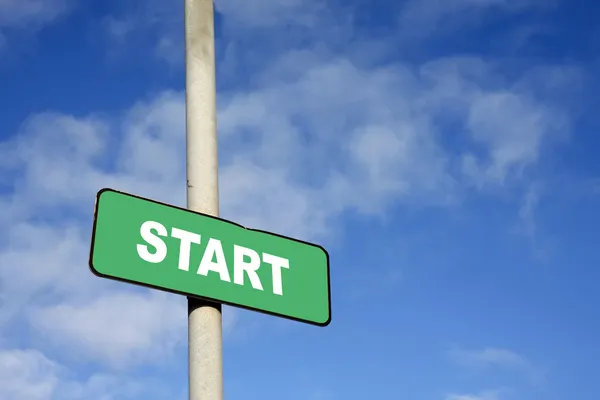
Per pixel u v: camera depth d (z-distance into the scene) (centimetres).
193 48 410
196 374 353
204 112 399
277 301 378
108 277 341
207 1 421
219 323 362
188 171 390
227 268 369
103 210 349
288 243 391
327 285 397
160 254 355
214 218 374
